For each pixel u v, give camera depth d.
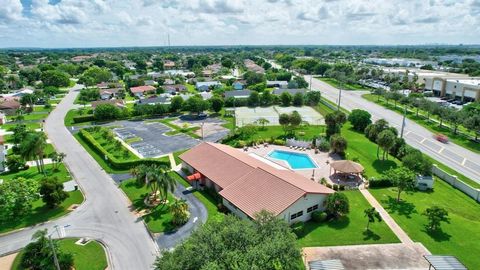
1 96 150.75
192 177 61.00
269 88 174.75
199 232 31.81
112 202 55.97
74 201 56.34
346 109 125.62
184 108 125.81
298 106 135.12
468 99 133.25
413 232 45.44
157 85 181.25
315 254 40.84
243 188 52.59
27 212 52.66
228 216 35.25
